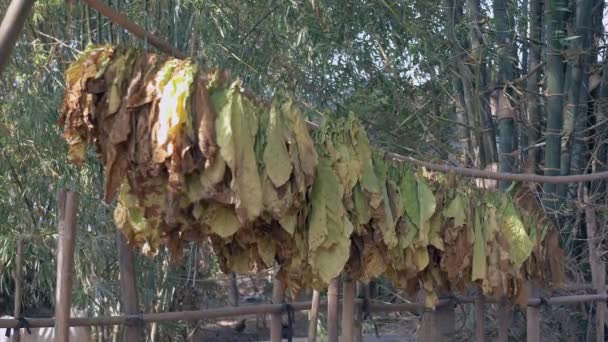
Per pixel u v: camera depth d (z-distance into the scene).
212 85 2.94
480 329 4.93
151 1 5.43
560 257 4.66
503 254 4.21
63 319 3.36
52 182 5.80
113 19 2.94
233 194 2.87
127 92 2.88
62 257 3.37
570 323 7.05
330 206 3.37
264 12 5.78
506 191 4.44
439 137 6.95
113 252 5.93
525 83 7.16
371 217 3.60
